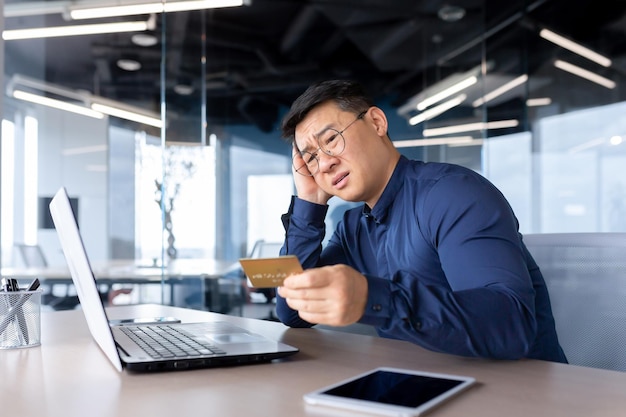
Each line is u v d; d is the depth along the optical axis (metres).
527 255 1.17
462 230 1.00
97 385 0.76
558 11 4.82
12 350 1.01
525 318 0.85
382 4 5.97
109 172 8.05
